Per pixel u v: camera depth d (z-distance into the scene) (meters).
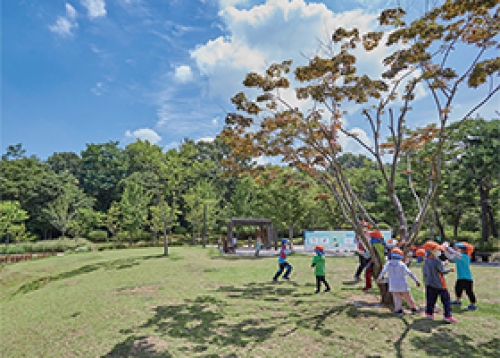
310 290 9.41
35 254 32.66
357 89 7.70
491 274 12.20
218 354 5.14
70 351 5.97
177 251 25.94
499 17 6.94
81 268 18.97
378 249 8.29
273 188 28.91
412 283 10.49
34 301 11.28
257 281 11.20
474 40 7.37
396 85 8.02
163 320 7.06
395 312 6.77
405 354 4.90
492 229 25.42
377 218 30.34
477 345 5.21
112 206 42.50
